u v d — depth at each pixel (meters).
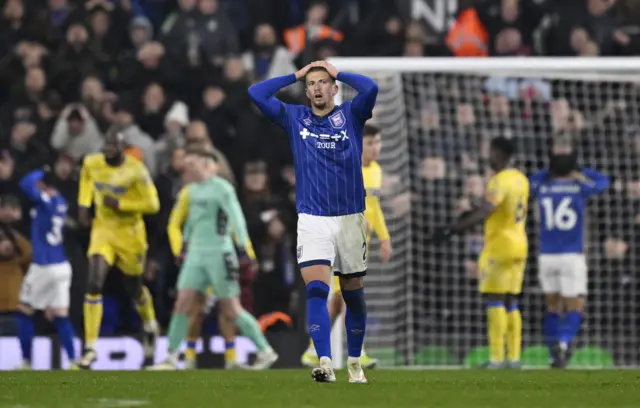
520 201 37.28
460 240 43.41
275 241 42.22
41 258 39.00
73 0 53.09
